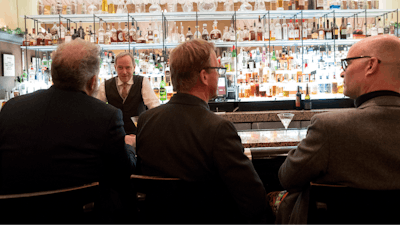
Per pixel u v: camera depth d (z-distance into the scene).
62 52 1.10
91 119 1.06
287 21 4.62
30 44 4.15
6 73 4.32
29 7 5.03
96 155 1.07
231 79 4.41
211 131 0.98
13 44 4.52
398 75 0.96
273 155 1.59
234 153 0.97
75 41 1.14
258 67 4.20
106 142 1.07
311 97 4.32
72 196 0.89
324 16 4.53
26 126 1.01
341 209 0.88
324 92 4.35
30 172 0.98
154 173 1.05
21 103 1.07
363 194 0.85
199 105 1.06
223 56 4.36
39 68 4.46
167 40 4.23
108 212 1.08
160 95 4.12
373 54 0.97
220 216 0.98
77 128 1.03
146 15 4.11
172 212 0.95
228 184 0.98
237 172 0.97
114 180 1.22
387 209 0.84
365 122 0.91
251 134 1.94
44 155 0.98
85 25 4.63
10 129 1.02
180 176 0.99
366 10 4.21
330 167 0.94
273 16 4.38
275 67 4.20
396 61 0.95
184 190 0.94
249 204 0.98
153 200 0.96
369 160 0.90
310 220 0.94
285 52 4.38
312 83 4.32
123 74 2.79
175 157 1.01
